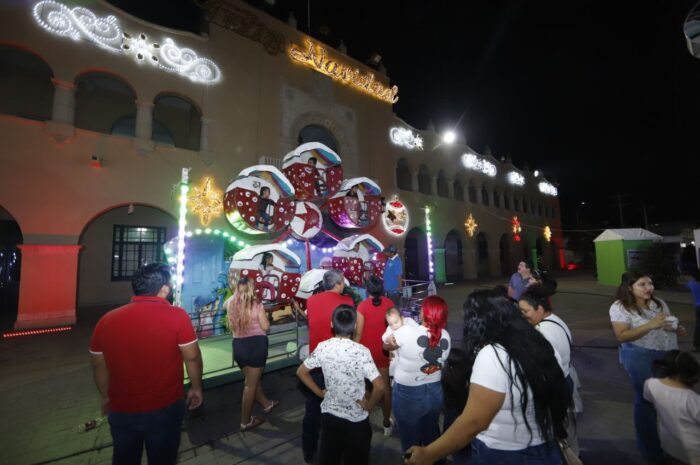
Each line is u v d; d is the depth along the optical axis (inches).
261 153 482.9
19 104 440.1
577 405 149.4
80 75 360.8
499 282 758.5
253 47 497.0
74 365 233.9
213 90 451.2
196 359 95.3
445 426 109.0
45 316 323.3
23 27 328.8
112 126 502.6
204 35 449.4
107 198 361.4
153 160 393.7
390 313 125.9
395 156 686.5
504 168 1032.2
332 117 577.9
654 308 117.9
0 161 312.0
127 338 85.8
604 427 140.5
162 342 88.1
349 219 341.4
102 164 361.1
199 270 335.3
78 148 350.3
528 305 111.7
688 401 94.4
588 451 123.6
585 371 205.2
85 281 485.1
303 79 548.4
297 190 321.1
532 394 60.2
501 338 63.7
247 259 255.4
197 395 97.0
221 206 432.1
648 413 115.0
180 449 135.5
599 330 305.4
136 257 526.6
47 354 255.9
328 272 141.6
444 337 111.7
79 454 134.0
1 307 439.2
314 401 122.4
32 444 140.8
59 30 347.9
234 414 165.8
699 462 91.4
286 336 266.7
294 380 205.9
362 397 96.7
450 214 800.9
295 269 282.4
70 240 339.3
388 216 639.8
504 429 61.6
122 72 383.2
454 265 936.3
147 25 406.0
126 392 84.9
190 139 541.3
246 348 149.0
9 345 276.5
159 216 547.2
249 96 483.2
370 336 139.8
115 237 512.4
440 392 109.0
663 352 114.9
